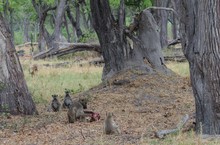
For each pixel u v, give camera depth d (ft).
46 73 85.61
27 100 46.50
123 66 65.67
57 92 65.26
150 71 64.59
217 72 31.09
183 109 48.32
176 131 32.32
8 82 45.85
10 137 34.73
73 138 33.30
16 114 45.83
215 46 30.94
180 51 113.29
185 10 32.83
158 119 42.04
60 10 129.29
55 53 108.27
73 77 81.66
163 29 120.57
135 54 66.08
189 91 58.44
